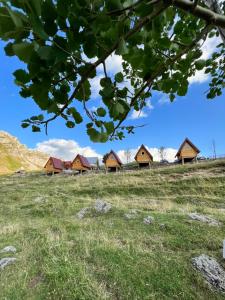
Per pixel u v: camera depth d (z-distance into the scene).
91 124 1.71
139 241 8.28
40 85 1.12
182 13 1.96
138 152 47.41
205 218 10.19
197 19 1.99
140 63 1.85
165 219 10.36
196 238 8.10
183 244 7.84
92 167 61.28
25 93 1.25
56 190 28.77
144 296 5.34
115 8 1.11
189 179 27.61
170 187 25.62
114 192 25.78
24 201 23.08
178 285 5.63
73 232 9.86
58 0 1.00
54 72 1.15
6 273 6.54
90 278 5.93
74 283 5.62
